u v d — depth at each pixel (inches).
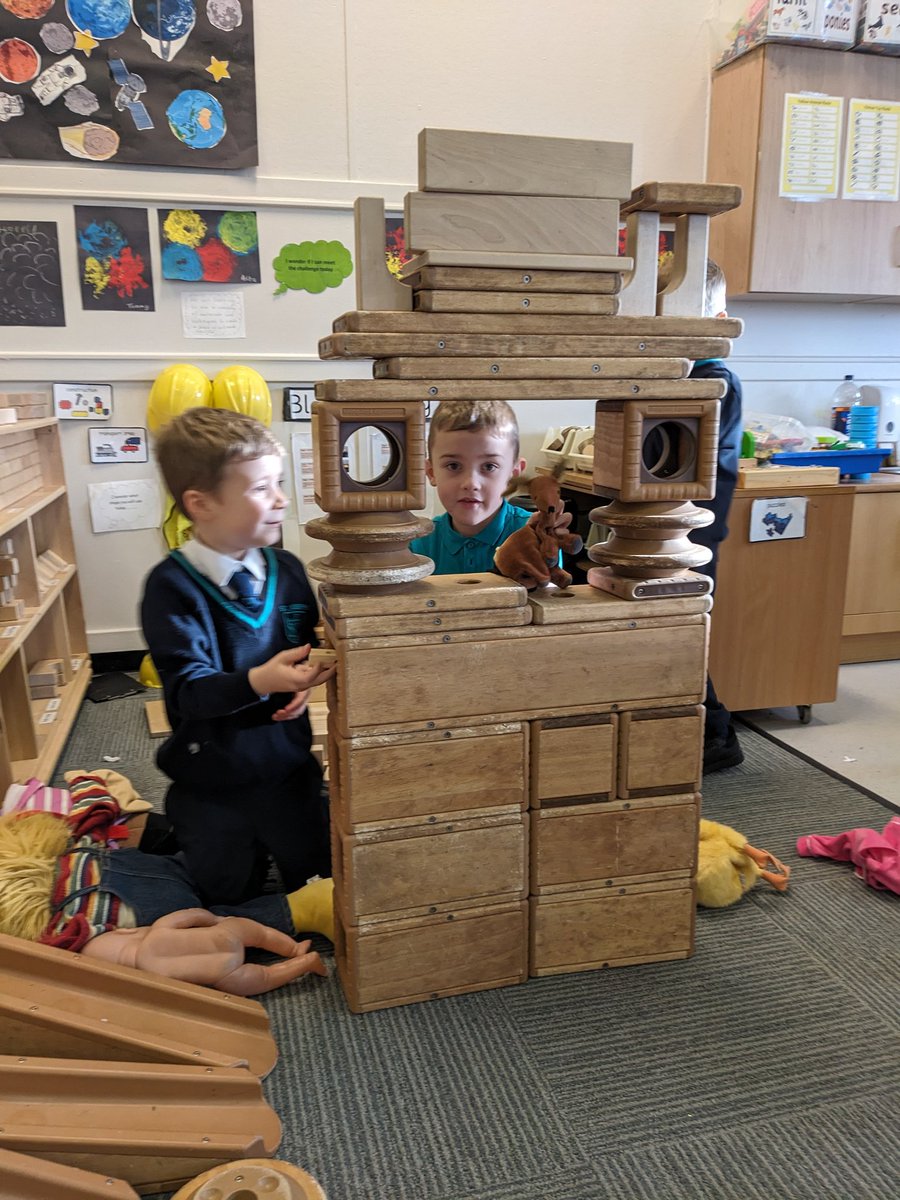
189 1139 37.8
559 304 44.9
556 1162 39.6
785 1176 38.9
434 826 48.5
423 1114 42.4
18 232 105.3
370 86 112.0
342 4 108.9
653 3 117.6
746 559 90.8
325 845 62.0
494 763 48.8
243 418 53.4
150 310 110.6
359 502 45.0
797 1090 43.9
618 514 50.0
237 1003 47.4
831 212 114.9
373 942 48.9
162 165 107.5
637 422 47.4
